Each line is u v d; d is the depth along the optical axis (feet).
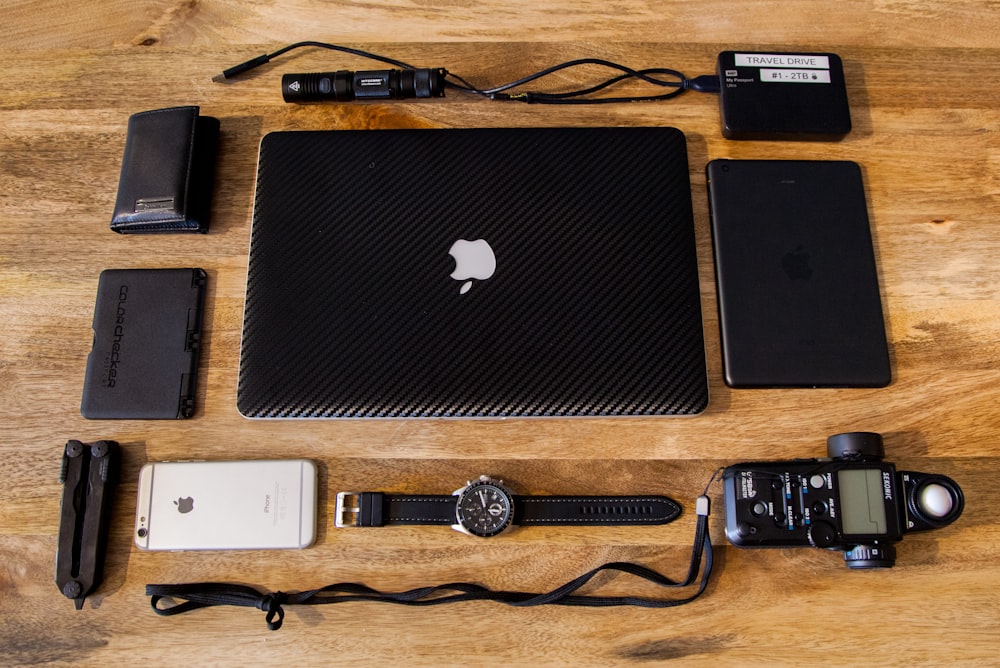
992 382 3.50
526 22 4.04
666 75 3.96
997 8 4.02
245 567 3.36
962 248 3.67
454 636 3.28
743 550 3.34
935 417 3.46
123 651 3.29
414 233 3.59
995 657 3.21
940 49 3.96
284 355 3.46
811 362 3.41
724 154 3.81
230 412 3.53
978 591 3.27
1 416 3.54
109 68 4.00
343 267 3.56
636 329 3.46
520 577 3.34
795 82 3.79
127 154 3.67
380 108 3.93
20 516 3.43
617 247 3.56
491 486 3.32
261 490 3.36
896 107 3.88
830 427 3.46
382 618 3.31
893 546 3.19
